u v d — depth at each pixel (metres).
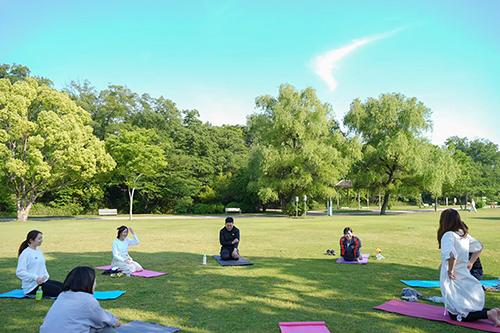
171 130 51.19
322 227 21.12
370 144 40.25
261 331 4.53
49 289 6.00
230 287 6.75
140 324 4.70
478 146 100.88
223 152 53.84
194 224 24.64
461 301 4.76
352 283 7.08
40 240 6.20
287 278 7.52
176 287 6.76
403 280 7.30
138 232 18.56
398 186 39.00
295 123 36.66
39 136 25.83
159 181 45.31
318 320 4.93
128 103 49.69
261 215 39.31
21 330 4.54
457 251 4.86
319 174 38.31
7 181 27.39
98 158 29.17
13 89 26.67
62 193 40.66
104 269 8.54
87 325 3.40
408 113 37.56
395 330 4.54
